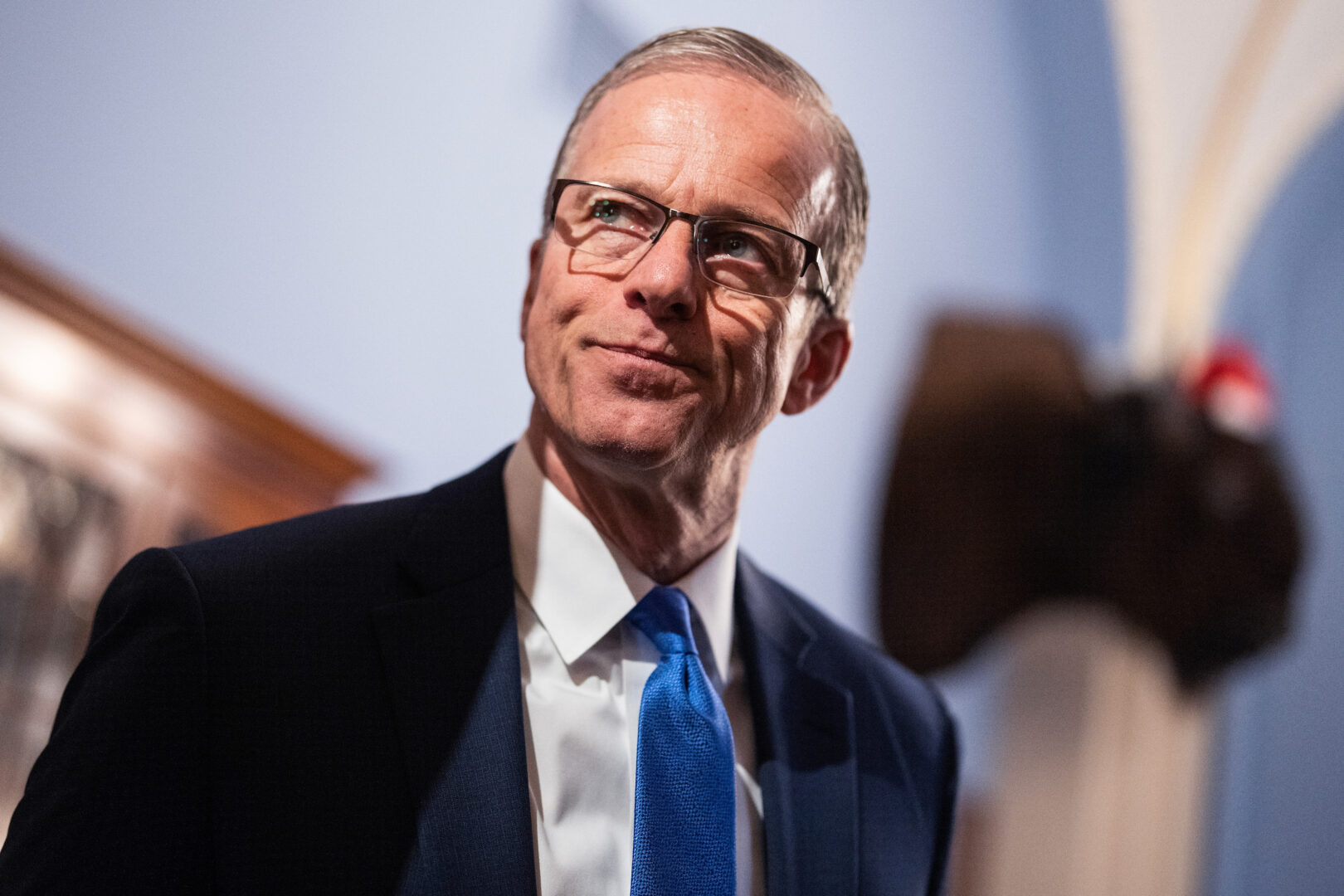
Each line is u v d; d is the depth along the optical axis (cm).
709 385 188
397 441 577
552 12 640
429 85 600
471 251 614
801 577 755
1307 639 1100
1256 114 931
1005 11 900
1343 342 1157
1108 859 789
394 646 180
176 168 517
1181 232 938
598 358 185
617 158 196
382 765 171
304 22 561
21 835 157
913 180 842
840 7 788
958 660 789
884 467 793
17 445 423
